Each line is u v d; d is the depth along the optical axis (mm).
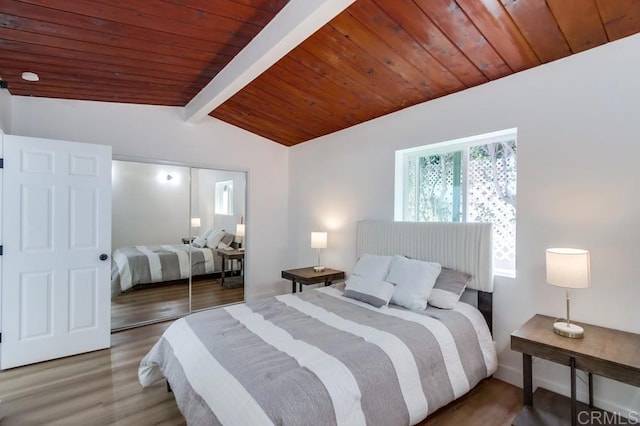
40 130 3154
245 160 4555
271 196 4828
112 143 3545
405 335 1972
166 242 3969
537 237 2311
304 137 4496
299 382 1444
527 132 2365
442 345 2043
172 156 3941
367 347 1790
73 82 2924
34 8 1871
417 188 3291
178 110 3977
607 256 2014
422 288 2555
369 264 3051
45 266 2797
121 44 2348
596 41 2014
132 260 3725
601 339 1833
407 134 3217
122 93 3322
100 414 2041
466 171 2902
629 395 1926
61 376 2527
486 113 2605
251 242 4637
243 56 2502
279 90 3209
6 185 2643
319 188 4355
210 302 4312
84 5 1879
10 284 2654
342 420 1431
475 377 2170
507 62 2311
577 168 2135
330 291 3086
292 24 1940
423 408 1786
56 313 2842
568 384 2162
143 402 2174
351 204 3855
